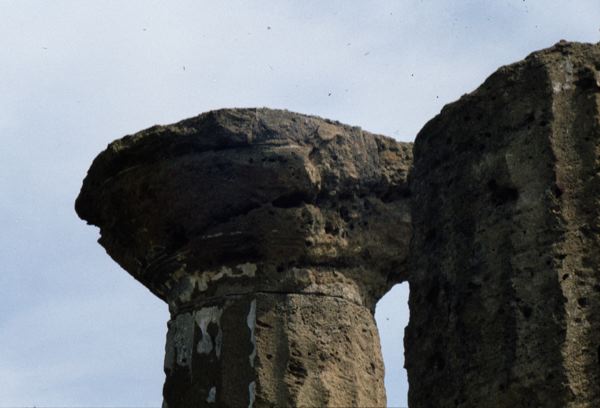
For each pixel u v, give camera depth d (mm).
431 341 14109
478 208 14070
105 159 19547
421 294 14305
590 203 13703
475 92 14406
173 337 19469
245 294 19109
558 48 14180
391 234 19656
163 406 19359
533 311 13516
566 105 14000
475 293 13859
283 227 18984
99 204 19922
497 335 13633
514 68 14234
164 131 19109
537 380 13312
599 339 13320
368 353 19359
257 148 18984
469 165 14250
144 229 19516
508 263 13734
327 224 19312
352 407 18938
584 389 13195
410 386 14203
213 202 18984
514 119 14094
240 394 18781
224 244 19047
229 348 18969
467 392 13688
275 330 18969
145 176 19297
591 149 13836
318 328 19062
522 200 13836
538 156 13906
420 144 14758
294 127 19156
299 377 18812
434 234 14367
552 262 13547
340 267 19438
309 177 19016
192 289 19391
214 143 19000
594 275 13516
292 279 19141
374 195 19656
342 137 19484
